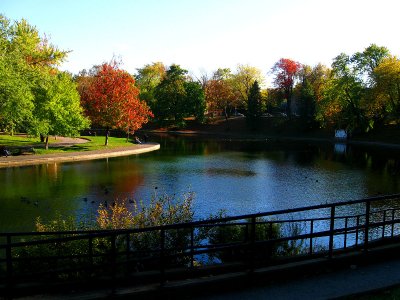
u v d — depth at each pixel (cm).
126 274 649
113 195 2412
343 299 600
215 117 11362
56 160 4116
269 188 2716
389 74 6475
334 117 7931
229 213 1992
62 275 718
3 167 3584
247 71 10862
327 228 1706
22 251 789
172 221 1038
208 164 4041
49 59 4603
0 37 3456
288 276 685
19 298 597
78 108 4953
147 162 4159
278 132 9344
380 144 6750
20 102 3512
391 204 2188
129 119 5669
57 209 2023
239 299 606
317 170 3650
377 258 764
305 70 9894
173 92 10606
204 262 970
